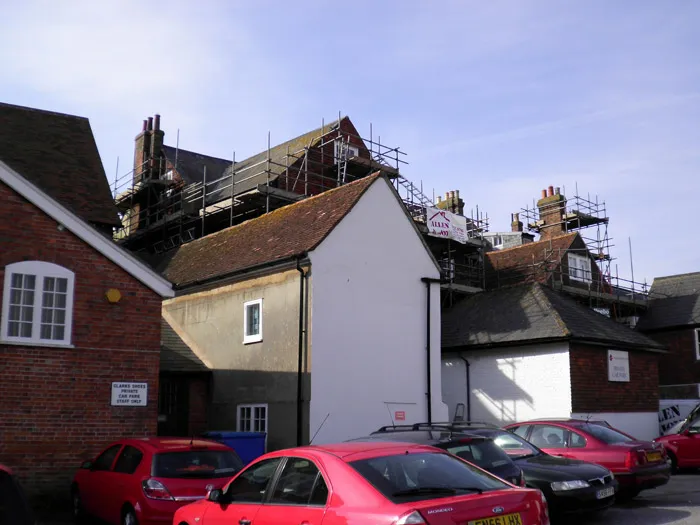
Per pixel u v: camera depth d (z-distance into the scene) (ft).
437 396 64.13
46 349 43.37
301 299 58.03
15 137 70.64
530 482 33.60
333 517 18.79
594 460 40.42
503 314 78.74
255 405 61.16
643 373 76.95
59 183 66.49
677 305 112.06
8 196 43.39
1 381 41.75
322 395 56.54
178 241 99.76
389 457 20.39
